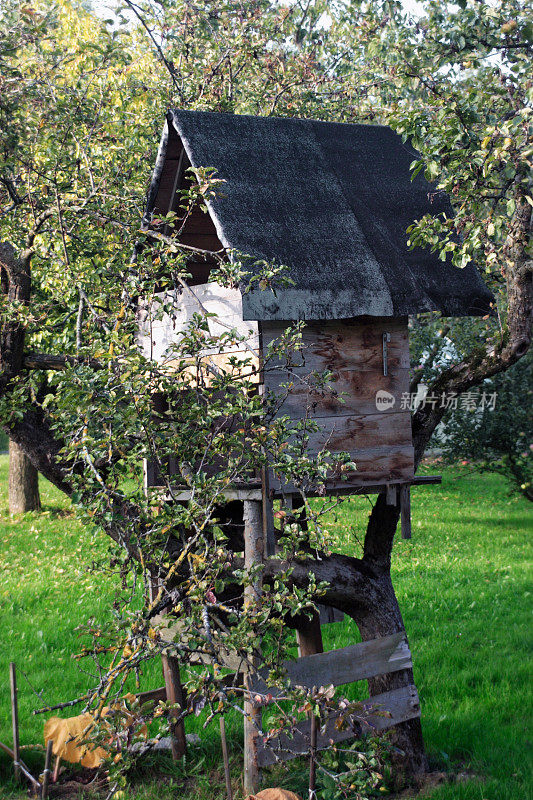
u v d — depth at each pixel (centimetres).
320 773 609
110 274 621
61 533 1653
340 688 866
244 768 624
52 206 702
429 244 671
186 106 1116
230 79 1220
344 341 613
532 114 570
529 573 1342
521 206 609
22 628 1054
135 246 688
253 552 586
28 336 859
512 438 1509
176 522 514
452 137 585
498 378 1511
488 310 660
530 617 1115
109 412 498
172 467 702
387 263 632
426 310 620
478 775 666
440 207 704
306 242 614
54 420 657
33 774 663
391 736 675
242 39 1230
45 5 1113
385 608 691
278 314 566
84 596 1192
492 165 587
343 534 1545
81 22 1302
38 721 770
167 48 1233
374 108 1305
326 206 657
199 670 753
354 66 1485
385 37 1159
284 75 1309
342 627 1097
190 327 532
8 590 1224
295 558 654
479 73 714
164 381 520
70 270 639
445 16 784
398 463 625
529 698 838
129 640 491
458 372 679
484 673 915
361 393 617
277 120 714
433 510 1930
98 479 496
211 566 520
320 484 545
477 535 1658
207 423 527
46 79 810
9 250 693
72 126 785
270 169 663
